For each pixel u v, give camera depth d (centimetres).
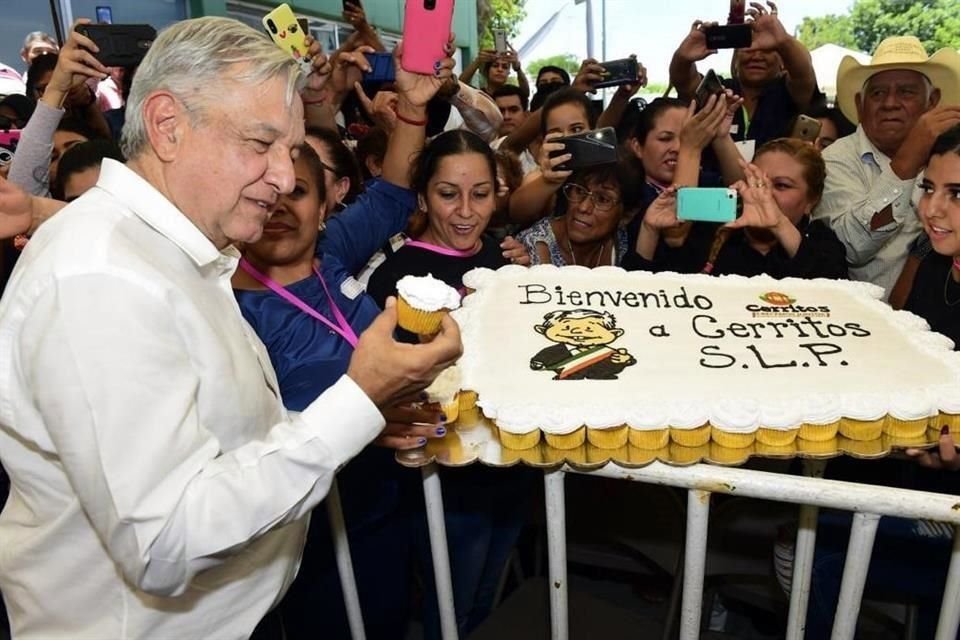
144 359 70
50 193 210
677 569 157
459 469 150
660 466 90
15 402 76
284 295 135
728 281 140
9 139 231
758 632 201
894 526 135
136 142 80
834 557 140
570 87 273
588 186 199
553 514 97
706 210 166
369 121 350
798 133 252
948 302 148
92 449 68
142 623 84
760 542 157
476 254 186
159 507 68
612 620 136
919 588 133
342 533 114
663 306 129
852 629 90
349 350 134
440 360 81
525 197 217
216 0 583
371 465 140
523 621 133
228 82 76
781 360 109
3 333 74
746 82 329
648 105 253
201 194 80
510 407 95
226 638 91
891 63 217
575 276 142
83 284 70
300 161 132
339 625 146
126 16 516
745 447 93
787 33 306
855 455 95
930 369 105
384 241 189
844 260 186
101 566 83
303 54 234
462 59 1062
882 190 189
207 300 85
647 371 105
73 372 68
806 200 187
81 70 202
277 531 95
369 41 336
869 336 117
